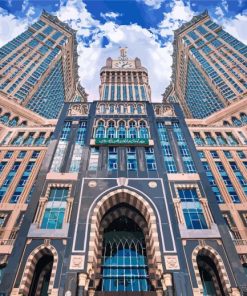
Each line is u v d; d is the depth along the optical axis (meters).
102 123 44.50
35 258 26.55
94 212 30.05
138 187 33.03
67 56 110.69
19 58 87.00
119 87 91.25
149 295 25.91
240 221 35.47
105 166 36.19
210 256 27.41
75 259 25.59
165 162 37.72
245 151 47.78
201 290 23.72
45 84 90.44
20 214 36.06
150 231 29.80
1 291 23.20
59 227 28.84
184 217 30.39
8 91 74.38
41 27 106.62
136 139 40.25
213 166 44.75
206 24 108.19
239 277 24.58
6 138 51.22
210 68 88.44
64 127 43.78
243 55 84.38
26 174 42.94
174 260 25.81
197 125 57.50
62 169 35.75
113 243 32.69
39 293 26.53
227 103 73.81
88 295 25.03
